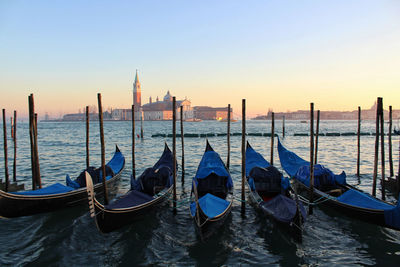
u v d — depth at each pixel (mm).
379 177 17188
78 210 11500
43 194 10359
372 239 9109
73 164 23344
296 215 8609
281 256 8141
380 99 12141
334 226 10062
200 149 33875
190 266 7688
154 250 8508
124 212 9453
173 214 11227
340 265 7672
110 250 8500
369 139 47219
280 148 17953
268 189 13016
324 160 24688
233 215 11078
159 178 13484
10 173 19328
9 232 9547
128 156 28188
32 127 13500
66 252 8359
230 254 8258
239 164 22922
